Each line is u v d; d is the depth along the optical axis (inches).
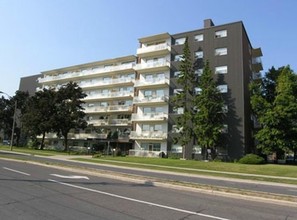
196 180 724.0
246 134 1729.8
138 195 439.8
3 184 479.2
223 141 1720.0
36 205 339.9
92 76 2659.9
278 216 337.4
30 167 813.2
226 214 336.2
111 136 2214.6
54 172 717.9
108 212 320.5
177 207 362.9
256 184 721.0
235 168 1163.3
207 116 1648.6
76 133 2544.3
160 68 2110.0
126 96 2346.2
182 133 1791.3
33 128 2245.3
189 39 2022.6
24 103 2834.6
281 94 1599.4
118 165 1147.9
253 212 353.7
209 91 1697.8
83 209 330.0
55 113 2192.4
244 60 1836.9
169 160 1477.6
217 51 1887.3
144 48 2181.3
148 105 2135.8
